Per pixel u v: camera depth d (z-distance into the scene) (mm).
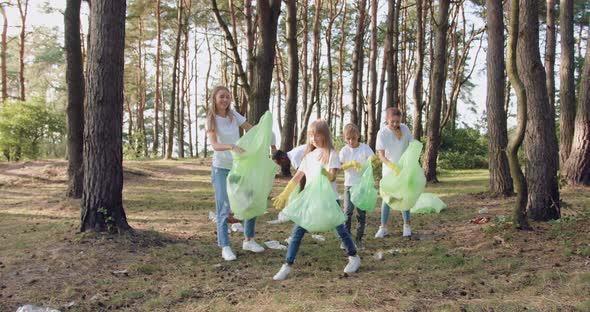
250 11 17547
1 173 14180
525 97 5613
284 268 4457
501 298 3711
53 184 13148
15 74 33875
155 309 3701
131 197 11180
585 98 10844
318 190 4441
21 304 3818
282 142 14961
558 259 4645
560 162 12680
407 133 6316
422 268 4676
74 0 9805
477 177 16703
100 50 6039
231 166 5402
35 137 20906
